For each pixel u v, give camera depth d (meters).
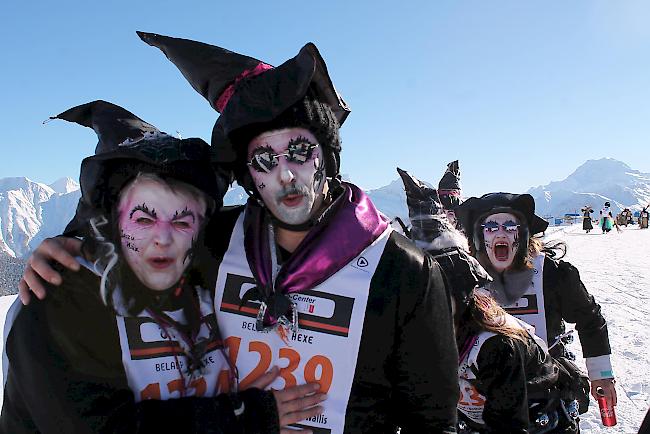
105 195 1.57
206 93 1.92
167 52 1.97
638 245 20.00
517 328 2.21
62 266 1.52
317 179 1.65
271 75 1.61
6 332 1.54
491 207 2.97
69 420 1.42
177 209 1.58
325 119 1.66
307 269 1.65
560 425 2.44
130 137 1.75
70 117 1.93
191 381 1.63
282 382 1.64
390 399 1.73
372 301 1.63
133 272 1.58
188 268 1.66
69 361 1.43
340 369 1.63
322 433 1.61
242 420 1.53
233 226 1.86
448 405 1.68
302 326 1.65
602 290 9.74
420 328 1.64
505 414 2.08
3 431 1.62
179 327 1.64
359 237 1.68
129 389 1.52
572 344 5.80
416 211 2.38
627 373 5.00
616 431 3.79
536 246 3.07
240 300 1.72
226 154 1.68
